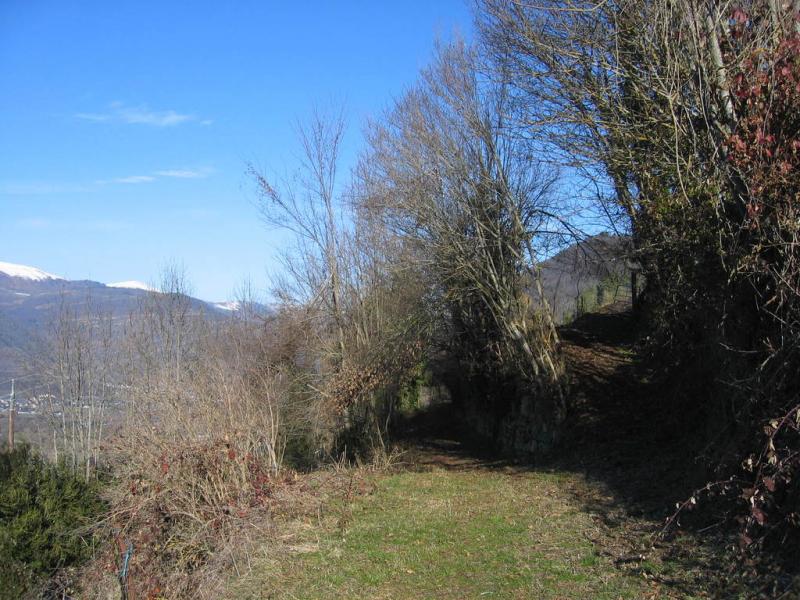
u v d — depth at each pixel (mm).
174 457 10734
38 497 12508
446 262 19250
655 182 11031
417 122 19219
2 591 11375
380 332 21891
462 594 7551
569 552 8641
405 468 19234
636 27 11477
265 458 12984
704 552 7555
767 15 8273
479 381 24031
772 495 7016
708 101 8273
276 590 8336
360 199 22312
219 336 22125
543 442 18938
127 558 9211
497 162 18781
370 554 9445
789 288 6867
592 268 20344
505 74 16719
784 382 7488
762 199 7098
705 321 10617
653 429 15516
